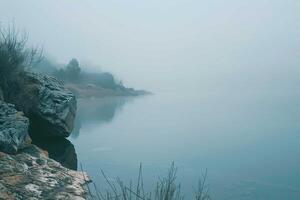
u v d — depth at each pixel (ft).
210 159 31.60
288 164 29.30
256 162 30.30
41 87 34.86
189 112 74.33
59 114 34.53
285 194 22.35
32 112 33.63
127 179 24.85
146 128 49.78
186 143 38.50
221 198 21.27
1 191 18.57
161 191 13.69
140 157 31.78
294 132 44.47
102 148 35.24
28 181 20.76
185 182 24.56
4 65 31.65
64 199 19.31
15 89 32.55
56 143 34.71
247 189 23.27
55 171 23.56
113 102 113.70
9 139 24.59
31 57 37.76
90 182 23.53
